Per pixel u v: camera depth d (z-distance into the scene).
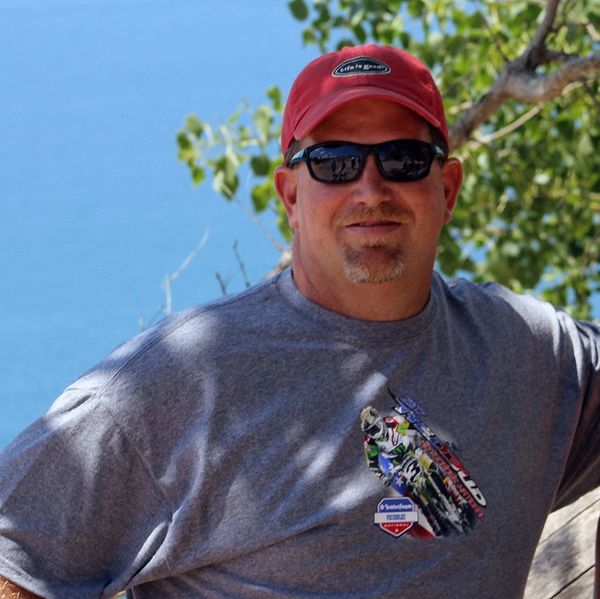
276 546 3.12
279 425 3.15
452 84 7.94
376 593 3.11
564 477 3.51
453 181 3.49
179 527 3.14
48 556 3.15
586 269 9.52
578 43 7.84
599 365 3.51
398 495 3.15
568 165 8.56
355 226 3.21
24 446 3.15
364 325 3.20
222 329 3.21
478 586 3.19
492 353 3.35
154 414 3.15
